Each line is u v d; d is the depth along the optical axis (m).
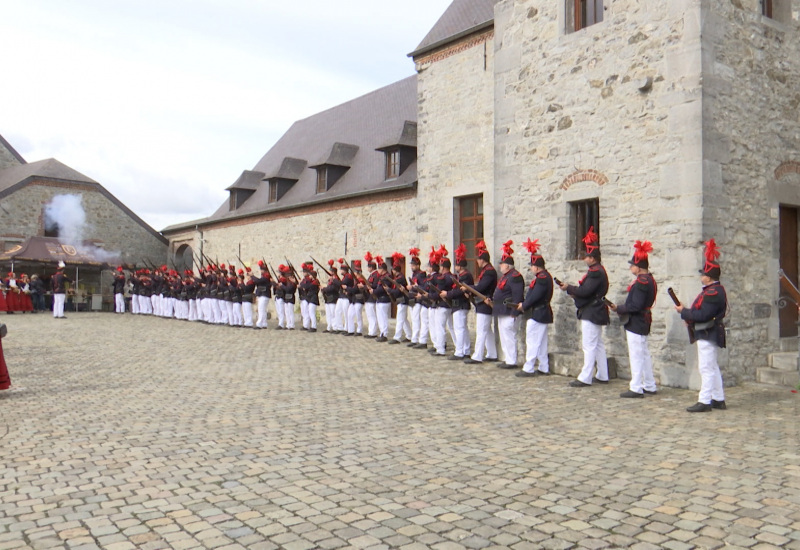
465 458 4.92
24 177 27.70
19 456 4.96
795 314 9.25
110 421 6.19
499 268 10.93
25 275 25.66
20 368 9.79
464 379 8.80
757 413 6.63
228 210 26.91
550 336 9.97
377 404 7.03
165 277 23.52
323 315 20.16
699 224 8.02
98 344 13.30
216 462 4.80
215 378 8.81
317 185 20.94
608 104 9.20
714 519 3.68
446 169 14.50
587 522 3.64
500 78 10.95
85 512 3.77
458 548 3.29
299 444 5.33
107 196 29.95
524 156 10.51
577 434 5.70
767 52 9.05
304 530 3.51
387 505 3.90
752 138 8.73
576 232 9.84
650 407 6.96
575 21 9.89
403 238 16.91
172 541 3.35
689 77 8.20
